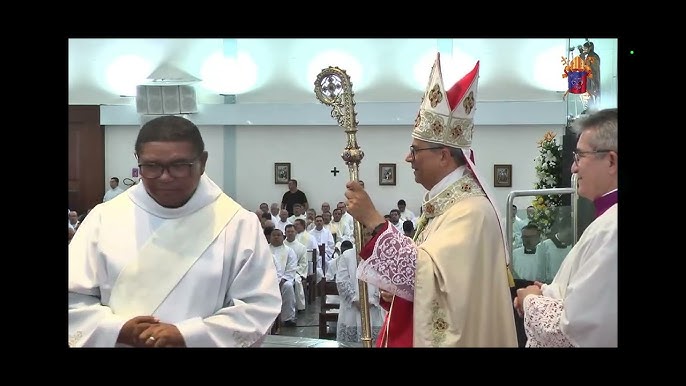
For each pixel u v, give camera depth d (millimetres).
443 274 2006
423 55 10312
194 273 1851
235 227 1918
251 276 1901
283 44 10523
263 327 1855
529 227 3711
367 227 2131
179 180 1834
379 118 10484
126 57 10391
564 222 3703
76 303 1829
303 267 7223
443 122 2180
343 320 5566
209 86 10578
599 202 1842
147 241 1864
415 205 10641
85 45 10320
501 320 2068
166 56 10414
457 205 2146
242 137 10789
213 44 10484
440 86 2166
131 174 10562
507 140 10211
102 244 1867
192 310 1840
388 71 10422
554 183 4152
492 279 2076
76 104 10469
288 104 10633
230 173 10805
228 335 1797
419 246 2082
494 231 2125
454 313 1997
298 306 7082
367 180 10703
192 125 1871
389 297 2244
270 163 10820
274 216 10039
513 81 10086
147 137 1829
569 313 1756
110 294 1844
